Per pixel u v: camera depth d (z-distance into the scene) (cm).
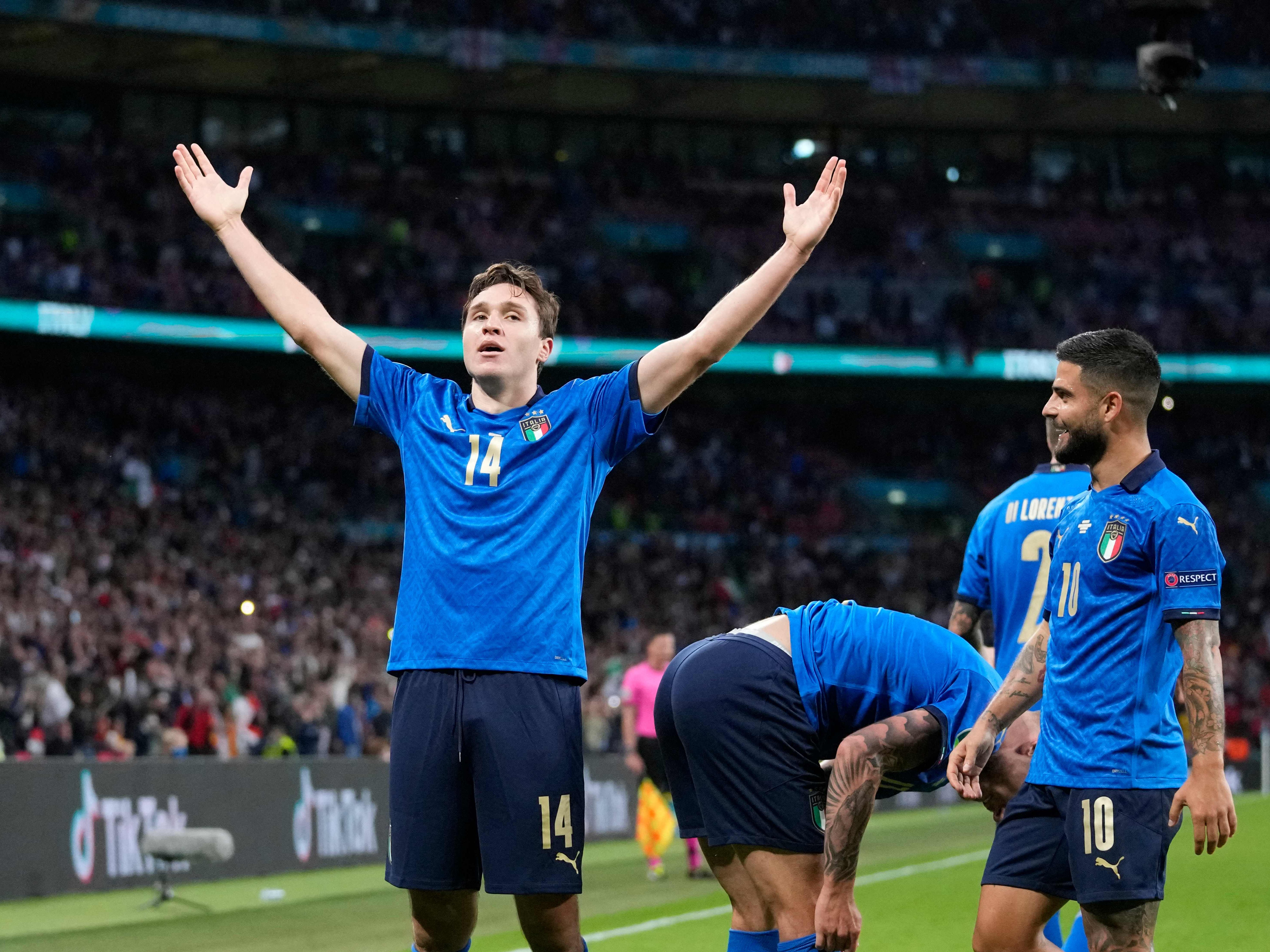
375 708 2753
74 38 4294
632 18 4881
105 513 3562
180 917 1346
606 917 1316
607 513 4653
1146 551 551
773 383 5022
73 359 4206
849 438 5344
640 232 5228
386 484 4494
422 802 511
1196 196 5622
